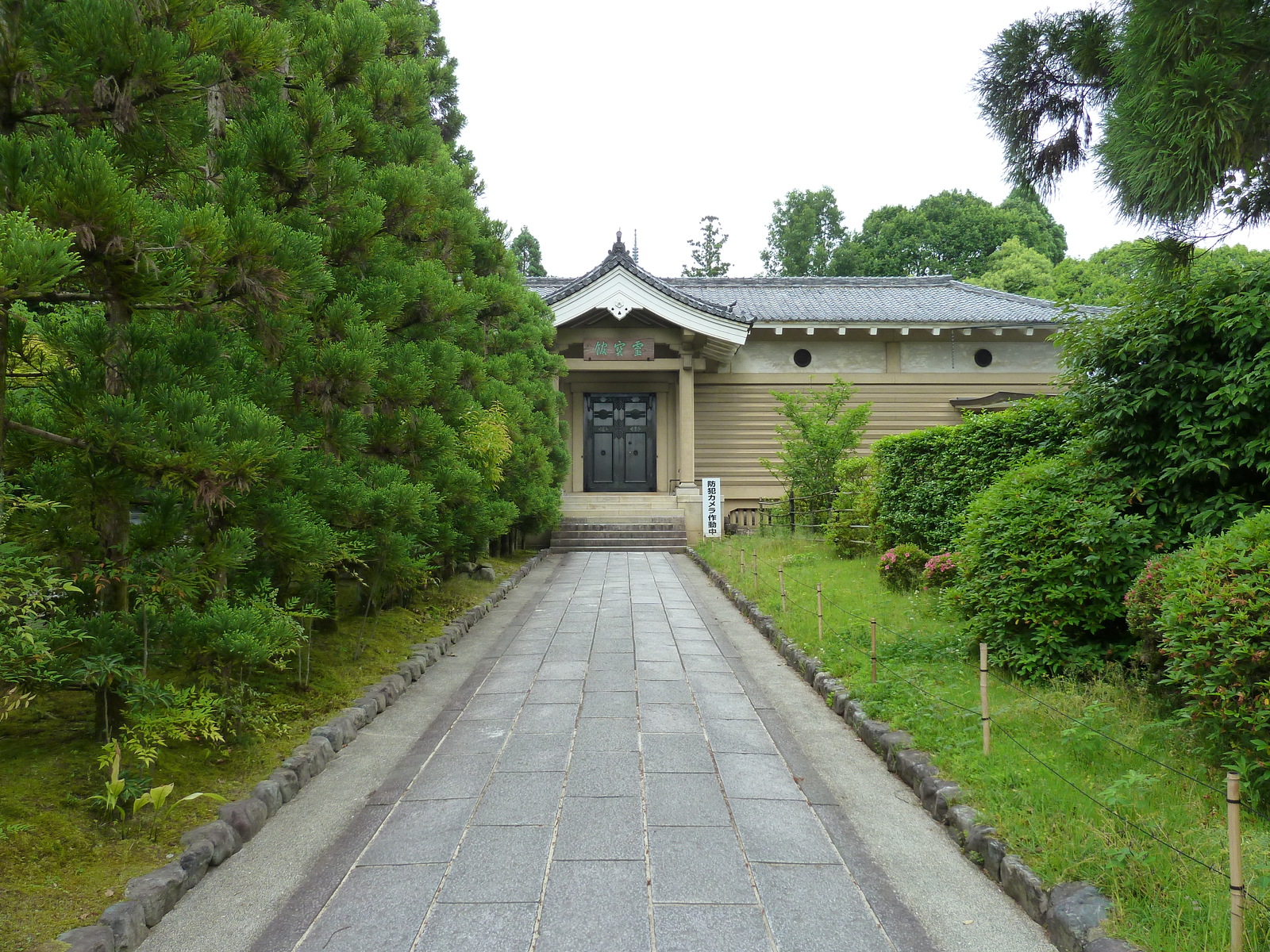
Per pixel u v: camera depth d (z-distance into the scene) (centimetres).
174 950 297
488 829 395
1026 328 2030
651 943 296
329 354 530
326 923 313
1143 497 545
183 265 365
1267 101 349
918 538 1038
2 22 347
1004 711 488
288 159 517
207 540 456
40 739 445
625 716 582
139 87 381
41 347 416
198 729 416
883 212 4191
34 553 388
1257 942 255
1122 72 401
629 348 1912
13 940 274
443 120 1195
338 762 495
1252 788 351
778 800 430
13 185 316
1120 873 301
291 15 628
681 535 1794
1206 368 508
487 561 1418
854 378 2091
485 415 981
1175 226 410
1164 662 466
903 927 308
